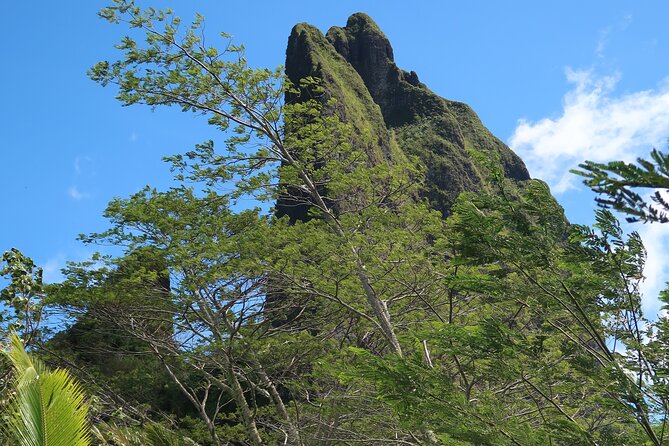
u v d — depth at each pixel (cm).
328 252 1638
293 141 1773
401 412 870
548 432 832
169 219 1788
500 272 873
